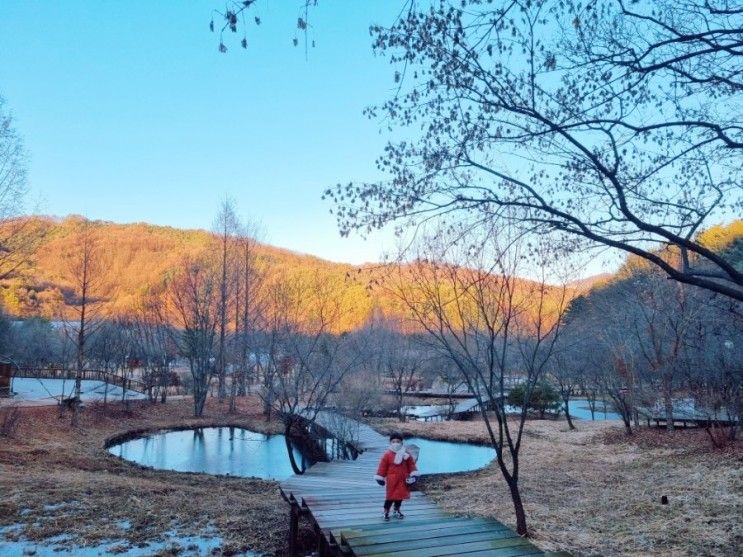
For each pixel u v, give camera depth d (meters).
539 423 26.56
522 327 12.30
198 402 28.64
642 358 20.06
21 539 7.86
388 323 36.47
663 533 7.41
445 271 8.74
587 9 5.37
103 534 8.16
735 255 10.80
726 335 14.48
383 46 5.47
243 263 33.09
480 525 5.78
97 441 19.88
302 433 20.69
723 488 9.67
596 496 10.42
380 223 6.23
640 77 5.41
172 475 15.05
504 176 6.00
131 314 40.75
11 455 14.61
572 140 5.49
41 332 44.31
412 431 23.59
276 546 8.04
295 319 20.20
